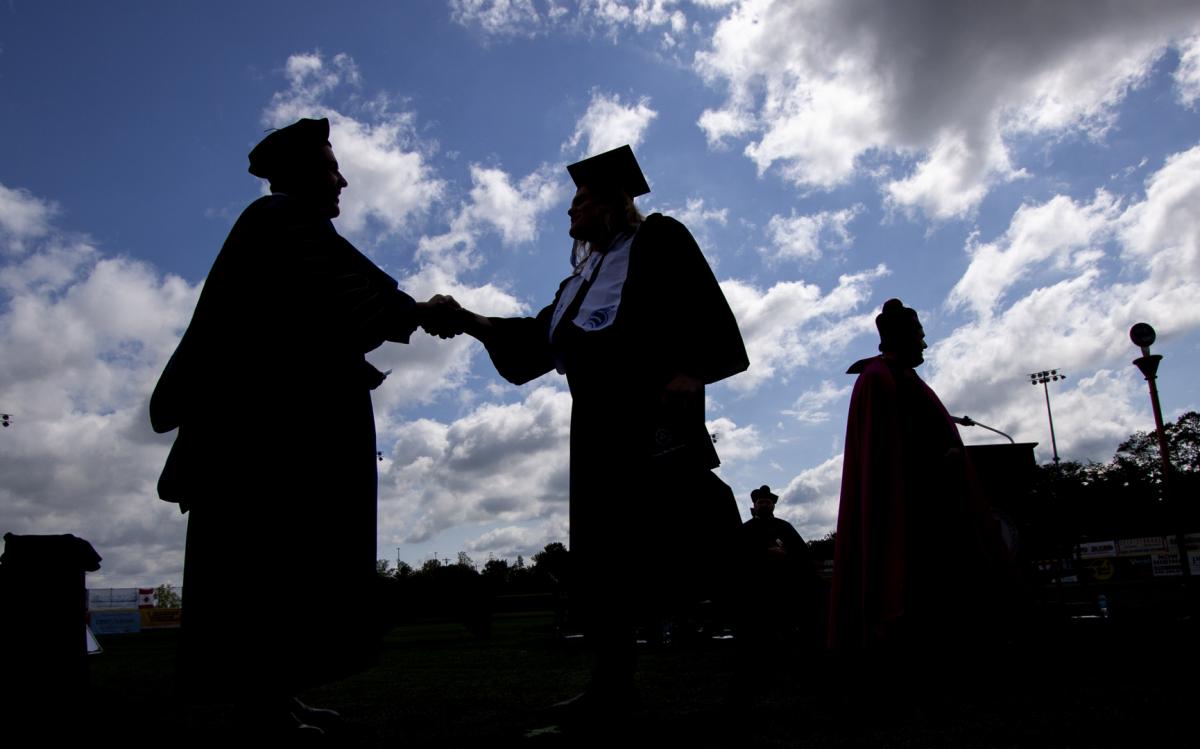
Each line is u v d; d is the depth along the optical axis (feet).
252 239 9.12
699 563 9.82
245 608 8.12
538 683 16.97
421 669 22.27
